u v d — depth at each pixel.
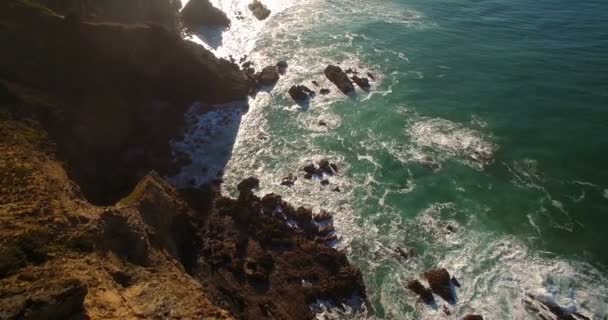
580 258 37.12
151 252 32.44
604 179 44.06
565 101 54.25
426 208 42.38
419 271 37.22
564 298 34.12
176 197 41.75
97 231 28.67
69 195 32.28
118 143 48.38
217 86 57.66
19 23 45.69
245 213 42.19
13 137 36.00
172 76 55.69
